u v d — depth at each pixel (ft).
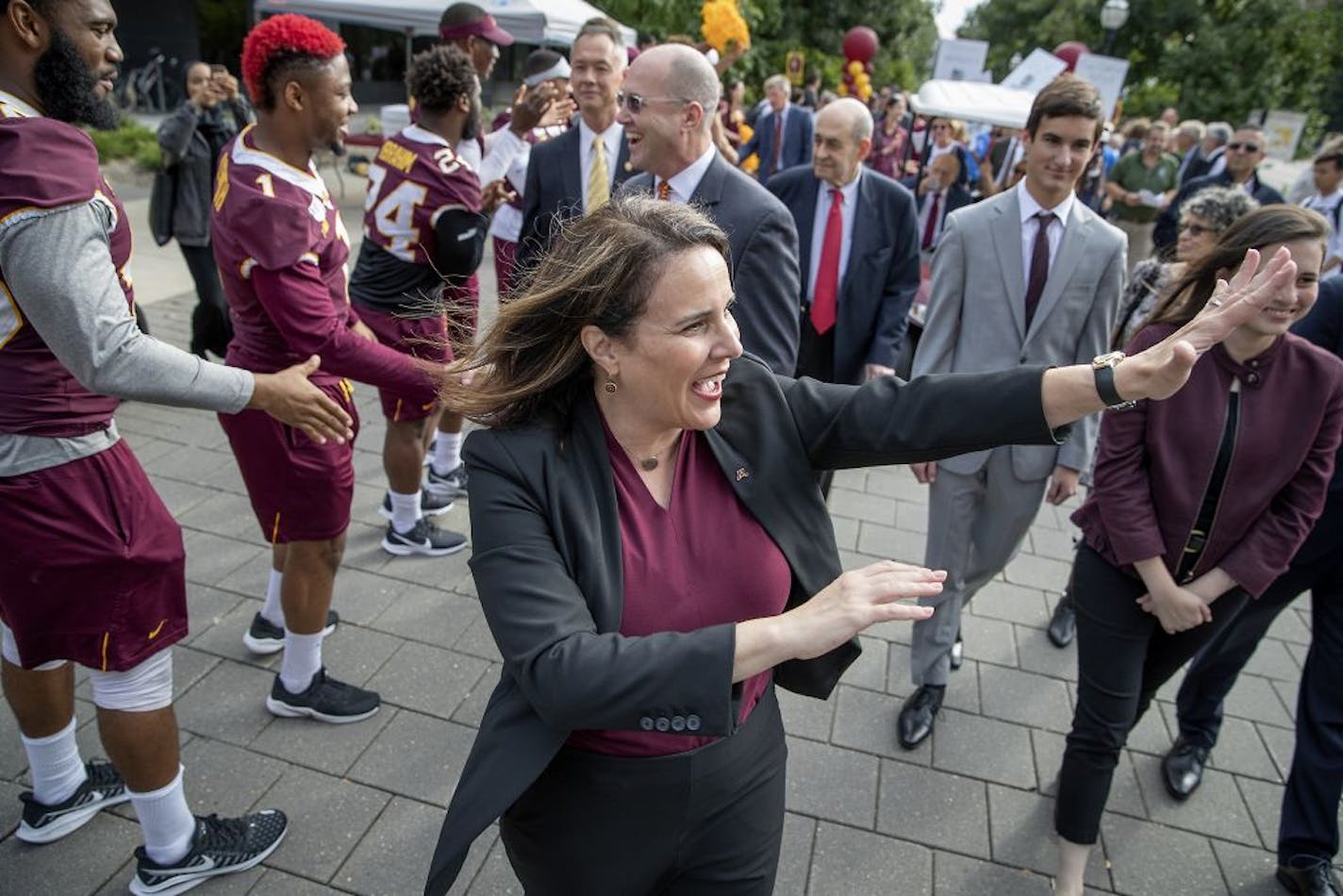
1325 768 7.74
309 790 8.23
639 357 4.17
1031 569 13.26
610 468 4.45
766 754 4.94
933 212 22.66
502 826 4.91
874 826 8.39
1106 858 8.30
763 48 68.64
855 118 11.18
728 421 4.78
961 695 10.32
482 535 4.20
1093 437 9.18
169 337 19.13
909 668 10.66
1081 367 4.30
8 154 5.01
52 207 5.04
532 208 11.45
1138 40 96.37
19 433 5.68
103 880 7.22
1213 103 88.38
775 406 4.86
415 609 11.02
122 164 33.88
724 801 4.70
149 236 26.91
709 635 3.68
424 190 10.58
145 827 6.93
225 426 8.05
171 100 60.95
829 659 5.16
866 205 11.73
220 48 65.16
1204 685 8.98
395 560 12.03
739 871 4.92
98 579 6.08
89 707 8.96
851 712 9.85
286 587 8.58
